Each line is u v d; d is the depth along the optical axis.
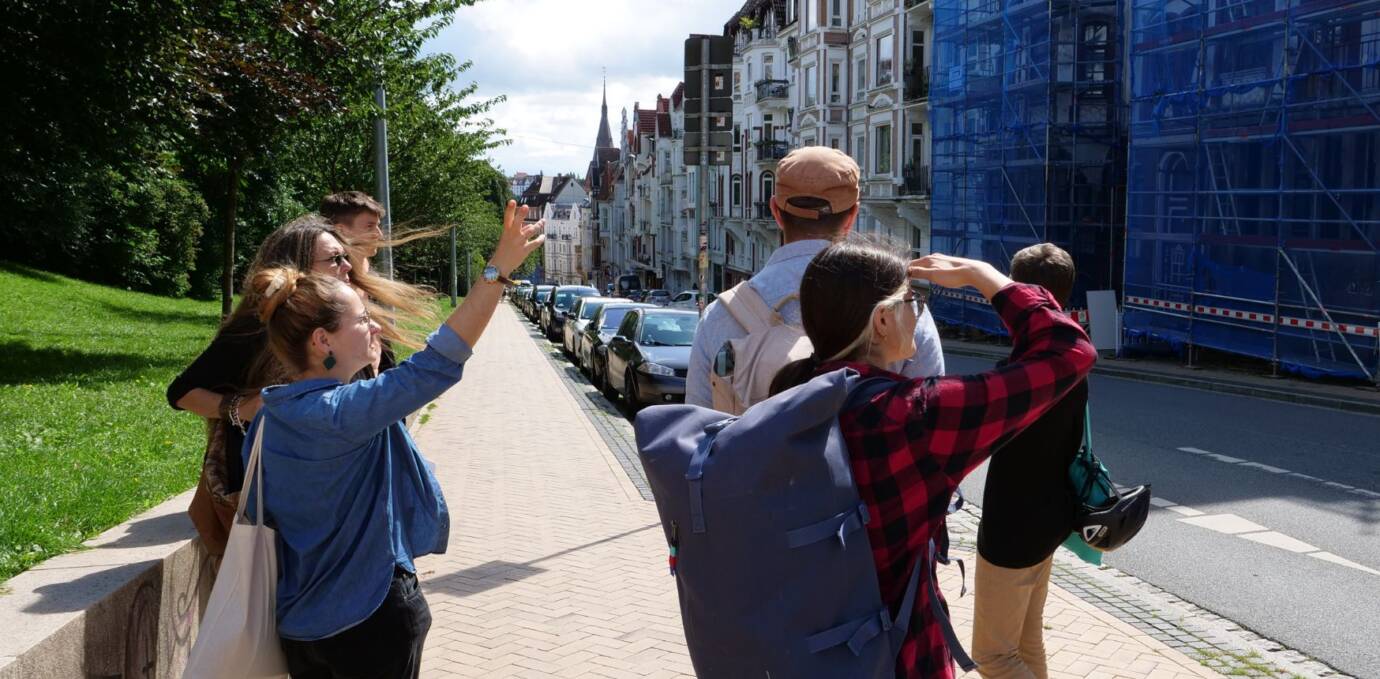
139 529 3.88
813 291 1.94
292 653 2.51
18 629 2.73
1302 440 11.09
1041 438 2.94
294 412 2.31
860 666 1.66
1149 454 10.23
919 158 35.38
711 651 1.70
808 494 1.65
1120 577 6.11
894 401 1.74
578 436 11.36
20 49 11.30
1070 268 3.18
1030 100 25.97
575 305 25.08
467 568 5.82
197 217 36.09
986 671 3.21
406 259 28.80
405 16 16.44
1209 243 18.94
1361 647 4.97
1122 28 24.91
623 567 5.84
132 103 12.17
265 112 13.98
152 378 10.88
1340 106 16.52
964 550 6.51
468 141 28.45
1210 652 4.80
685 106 10.25
